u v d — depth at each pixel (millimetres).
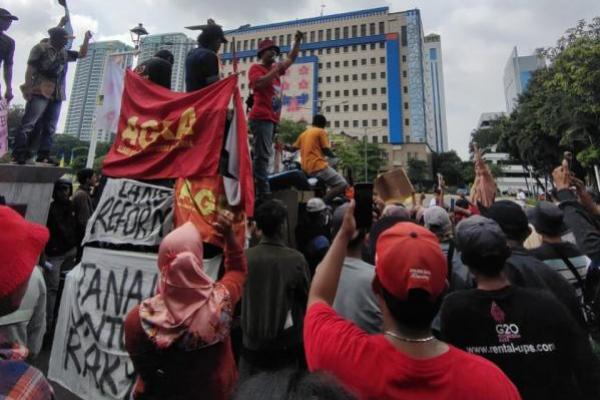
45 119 6250
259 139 4941
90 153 10797
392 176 4570
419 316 1350
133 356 2020
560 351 1745
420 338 1390
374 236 2943
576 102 20250
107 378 3041
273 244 3307
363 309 2525
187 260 2010
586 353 1753
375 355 1369
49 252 5383
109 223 3629
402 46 87250
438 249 1413
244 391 1124
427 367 1306
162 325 1942
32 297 2805
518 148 35125
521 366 1735
